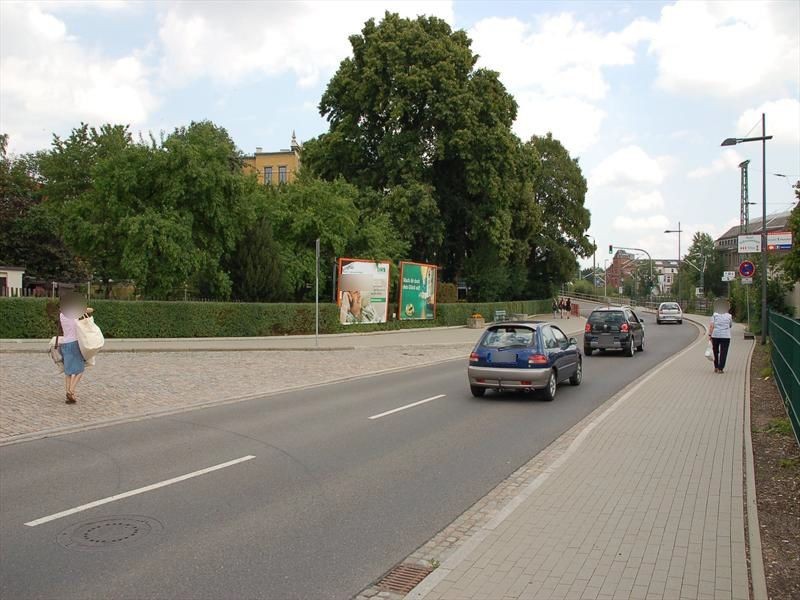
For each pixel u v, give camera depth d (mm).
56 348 12258
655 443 9297
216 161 28188
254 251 30531
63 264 48125
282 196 35156
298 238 34344
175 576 4914
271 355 22812
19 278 43844
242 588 4734
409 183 41812
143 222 26422
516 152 47094
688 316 59562
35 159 51969
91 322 12320
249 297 30438
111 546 5473
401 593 4734
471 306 43000
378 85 42812
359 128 44750
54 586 4699
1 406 11711
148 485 7242
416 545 5641
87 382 14836
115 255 29828
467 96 41844
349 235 36062
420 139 43312
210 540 5652
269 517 6266
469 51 44219
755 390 14602
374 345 26891
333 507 6602
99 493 6926
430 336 32844
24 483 7285
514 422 11289
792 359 10180
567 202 65625
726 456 8531
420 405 13000
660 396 13648
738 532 5758
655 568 4988
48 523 6000
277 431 10281
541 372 13375
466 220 47094
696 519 6102
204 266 28484
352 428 10594
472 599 4496
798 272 23312
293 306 30172
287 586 4789
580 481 7391
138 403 12602
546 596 4535
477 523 6223
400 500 6867
